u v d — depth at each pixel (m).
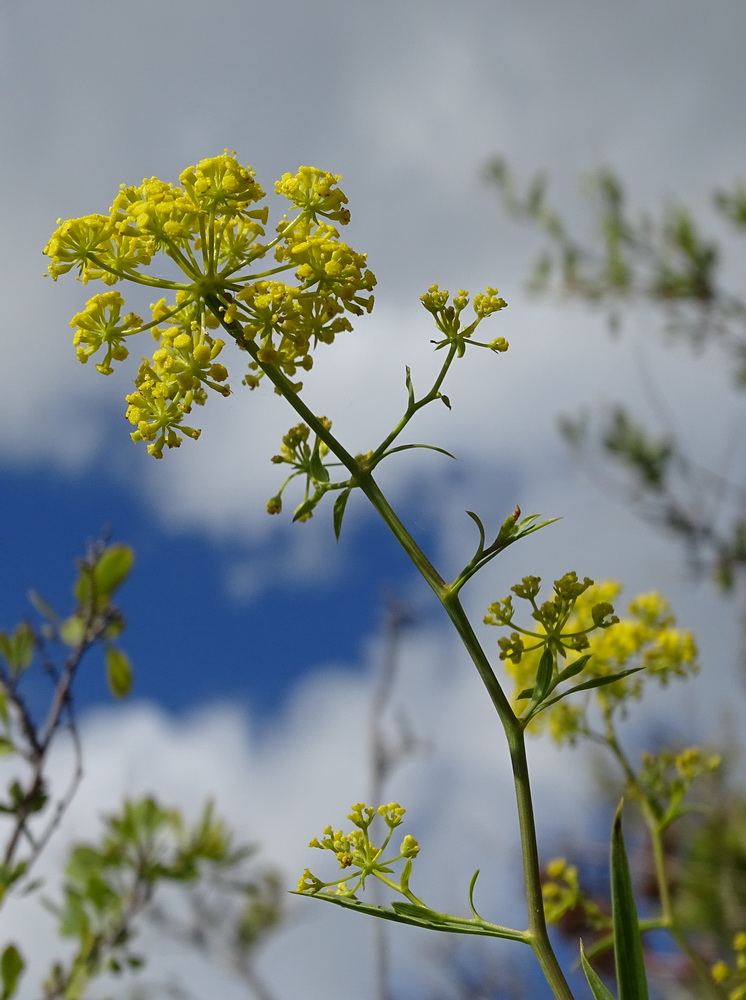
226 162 0.35
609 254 0.95
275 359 0.34
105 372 0.35
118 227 0.35
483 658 0.34
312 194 0.36
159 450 0.35
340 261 0.35
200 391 0.35
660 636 0.53
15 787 0.46
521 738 0.33
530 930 0.32
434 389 0.35
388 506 0.35
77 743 0.47
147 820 0.54
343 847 0.34
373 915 0.33
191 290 0.35
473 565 0.34
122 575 0.50
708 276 0.92
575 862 0.67
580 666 0.34
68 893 0.52
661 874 0.49
